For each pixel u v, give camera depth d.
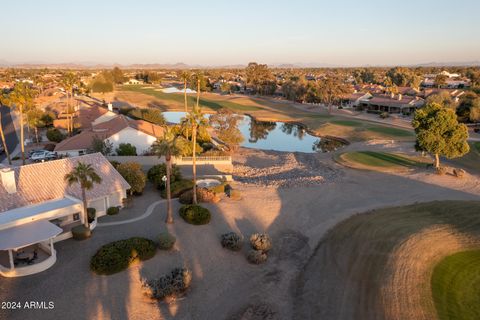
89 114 91.94
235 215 38.88
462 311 22.25
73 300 25.17
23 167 35.66
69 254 29.95
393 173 55.12
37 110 90.00
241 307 26.11
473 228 32.69
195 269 29.78
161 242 31.31
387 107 124.94
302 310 25.81
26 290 25.78
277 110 137.62
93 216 34.84
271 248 33.75
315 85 158.38
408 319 22.39
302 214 40.62
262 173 57.75
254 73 192.00
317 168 60.97
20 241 27.14
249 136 98.38
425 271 26.52
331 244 33.94
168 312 25.11
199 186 46.75
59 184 35.69
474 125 95.81
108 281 27.20
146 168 54.12
